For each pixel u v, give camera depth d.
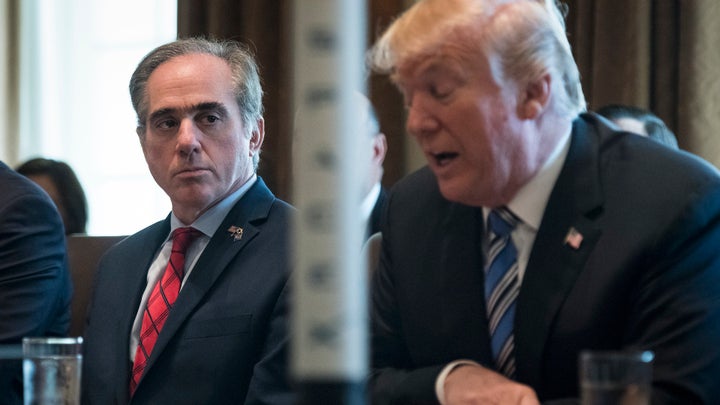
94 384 2.73
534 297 2.01
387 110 4.62
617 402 1.29
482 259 2.14
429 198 2.29
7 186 3.22
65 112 5.93
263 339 2.63
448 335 2.13
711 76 4.00
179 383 2.60
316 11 0.75
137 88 2.91
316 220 0.75
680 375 1.84
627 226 1.96
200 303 2.67
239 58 2.94
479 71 1.91
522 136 1.97
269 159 4.82
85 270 3.42
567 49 2.05
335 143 0.75
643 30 4.06
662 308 1.90
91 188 5.88
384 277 2.31
